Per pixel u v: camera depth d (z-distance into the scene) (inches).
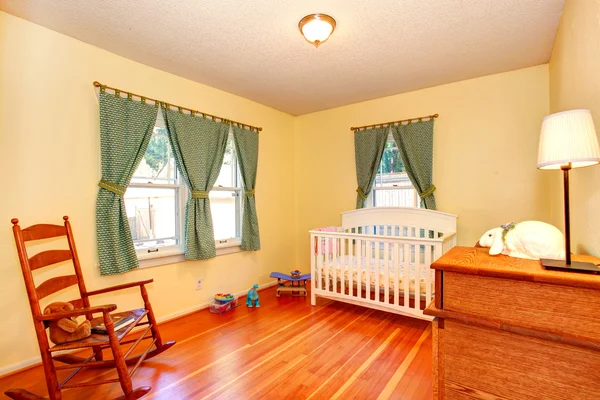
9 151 78.4
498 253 49.3
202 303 122.4
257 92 135.4
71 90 89.1
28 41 81.2
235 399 65.1
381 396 65.7
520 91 112.8
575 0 64.6
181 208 119.0
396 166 142.6
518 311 36.8
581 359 33.1
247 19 80.6
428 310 42.1
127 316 76.5
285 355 83.5
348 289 120.2
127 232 96.8
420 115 132.9
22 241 64.9
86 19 80.4
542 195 109.3
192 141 117.0
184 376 73.8
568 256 40.6
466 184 123.2
